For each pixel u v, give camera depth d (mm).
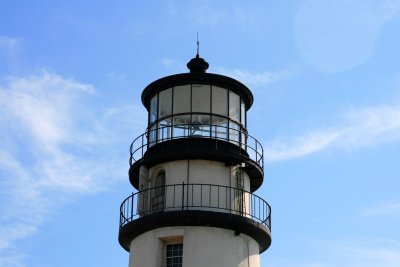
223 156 28109
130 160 29672
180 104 29312
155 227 27062
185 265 26250
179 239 27078
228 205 27797
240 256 26938
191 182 27828
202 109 29125
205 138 28500
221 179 28188
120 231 28031
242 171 29125
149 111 30438
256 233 27625
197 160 28188
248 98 30719
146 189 28062
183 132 28734
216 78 29422
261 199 28422
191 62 30250
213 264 26281
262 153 29906
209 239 26641
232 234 27109
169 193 27828
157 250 26750
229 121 29328
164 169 28547
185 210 26719
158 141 28984
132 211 27875
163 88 29969
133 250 27766
